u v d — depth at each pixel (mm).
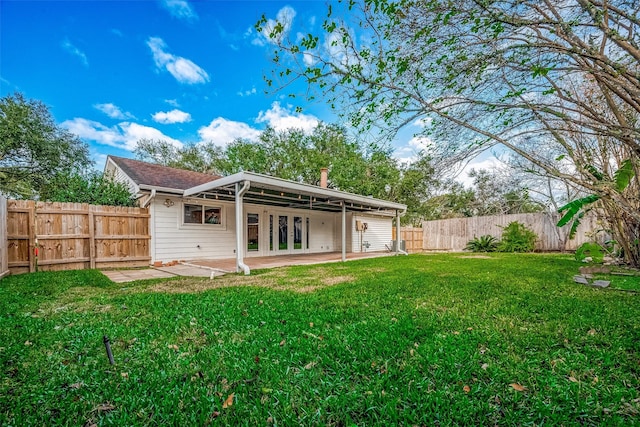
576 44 1997
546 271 6535
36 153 14078
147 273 7023
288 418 1537
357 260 9820
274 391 1789
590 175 2562
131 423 1524
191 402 1693
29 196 14117
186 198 9438
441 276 5969
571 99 2441
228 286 5148
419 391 1760
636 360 2082
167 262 8930
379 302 3822
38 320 3096
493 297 4016
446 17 2227
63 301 3945
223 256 10484
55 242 7160
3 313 3357
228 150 21781
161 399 1720
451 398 1687
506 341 2443
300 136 20844
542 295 4098
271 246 11977
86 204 7648
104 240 7910
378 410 1598
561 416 1520
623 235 6766
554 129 2527
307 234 13594
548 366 2033
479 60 2328
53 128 14906
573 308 3389
